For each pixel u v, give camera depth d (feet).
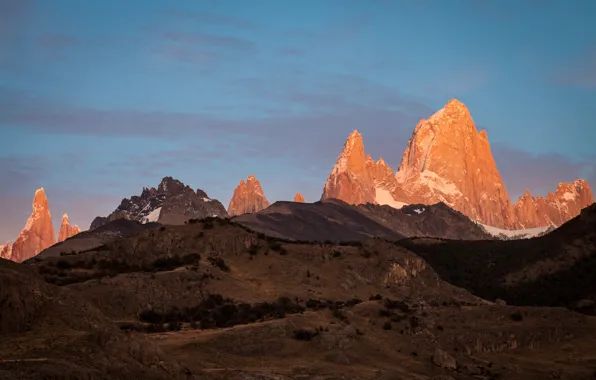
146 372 522.88
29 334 518.37
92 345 519.60
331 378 652.48
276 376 638.12
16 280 541.34
